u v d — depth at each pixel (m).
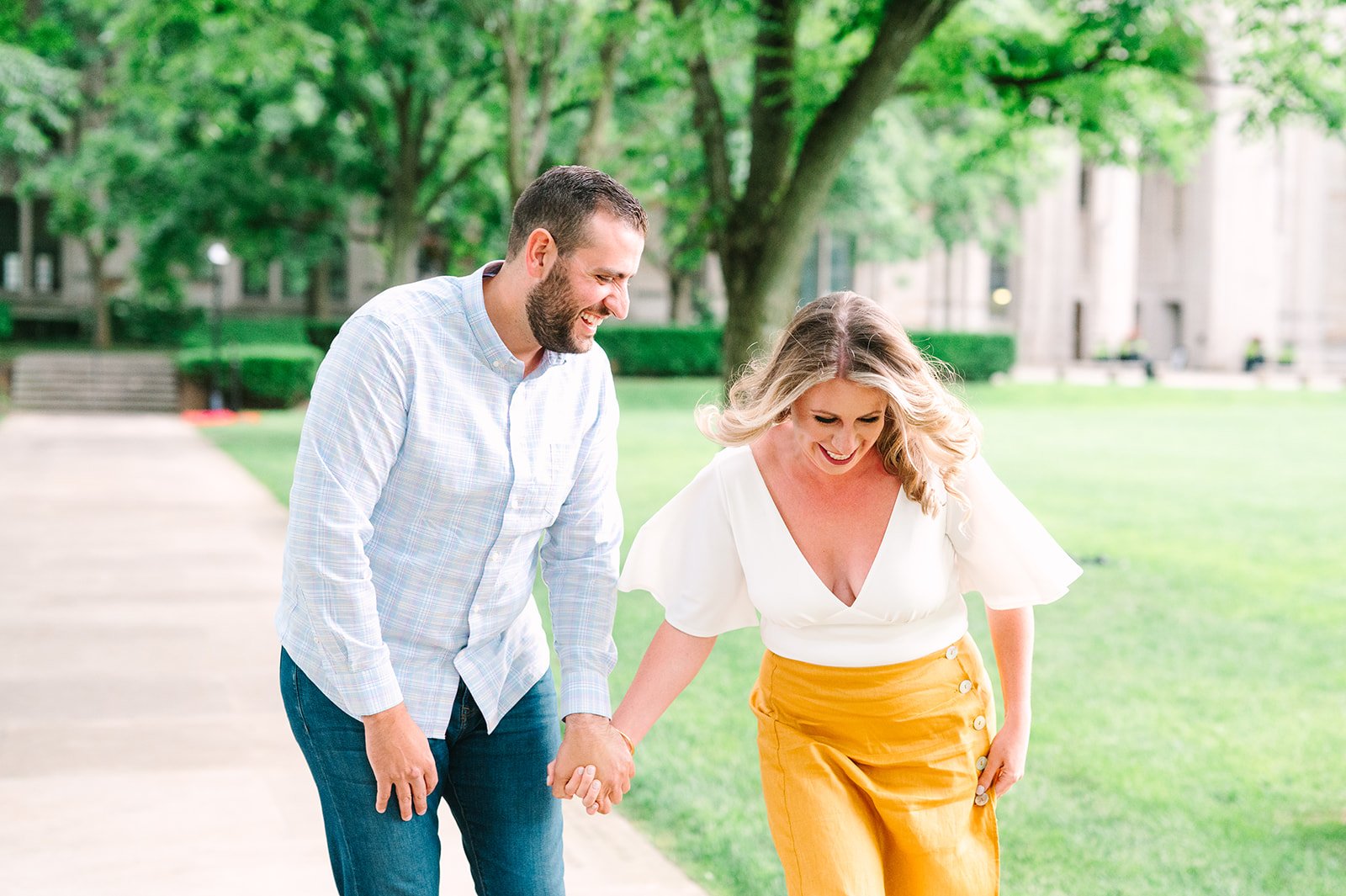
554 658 6.89
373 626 2.23
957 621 2.52
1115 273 49.97
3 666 6.46
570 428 2.43
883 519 2.41
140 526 11.43
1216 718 5.62
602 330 34.66
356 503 2.21
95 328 35.44
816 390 2.26
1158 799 4.57
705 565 2.52
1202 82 12.64
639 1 13.05
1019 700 2.56
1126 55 11.41
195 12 15.00
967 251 46.91
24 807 4.44
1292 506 12.97
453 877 3.91
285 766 4.91
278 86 23.20
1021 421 24.84
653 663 2.58
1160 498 13.50
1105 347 48.22
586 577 2.55
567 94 21.81
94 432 22.30
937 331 36.31
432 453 2.25
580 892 3.73
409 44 20.66
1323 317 51.47
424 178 26.53
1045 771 4.90
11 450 18.80
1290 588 8.70
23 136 16.86
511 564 2.38
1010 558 2.46
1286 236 51.19
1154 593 8.51
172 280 30.38
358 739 2.32
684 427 22.44
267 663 6.60
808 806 2.36
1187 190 51.53
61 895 3.71
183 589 8.59
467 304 2.31
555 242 2.18
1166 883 3.82
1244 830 4.26
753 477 2.44
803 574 2.40
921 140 29.03
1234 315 50.56
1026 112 12.45
